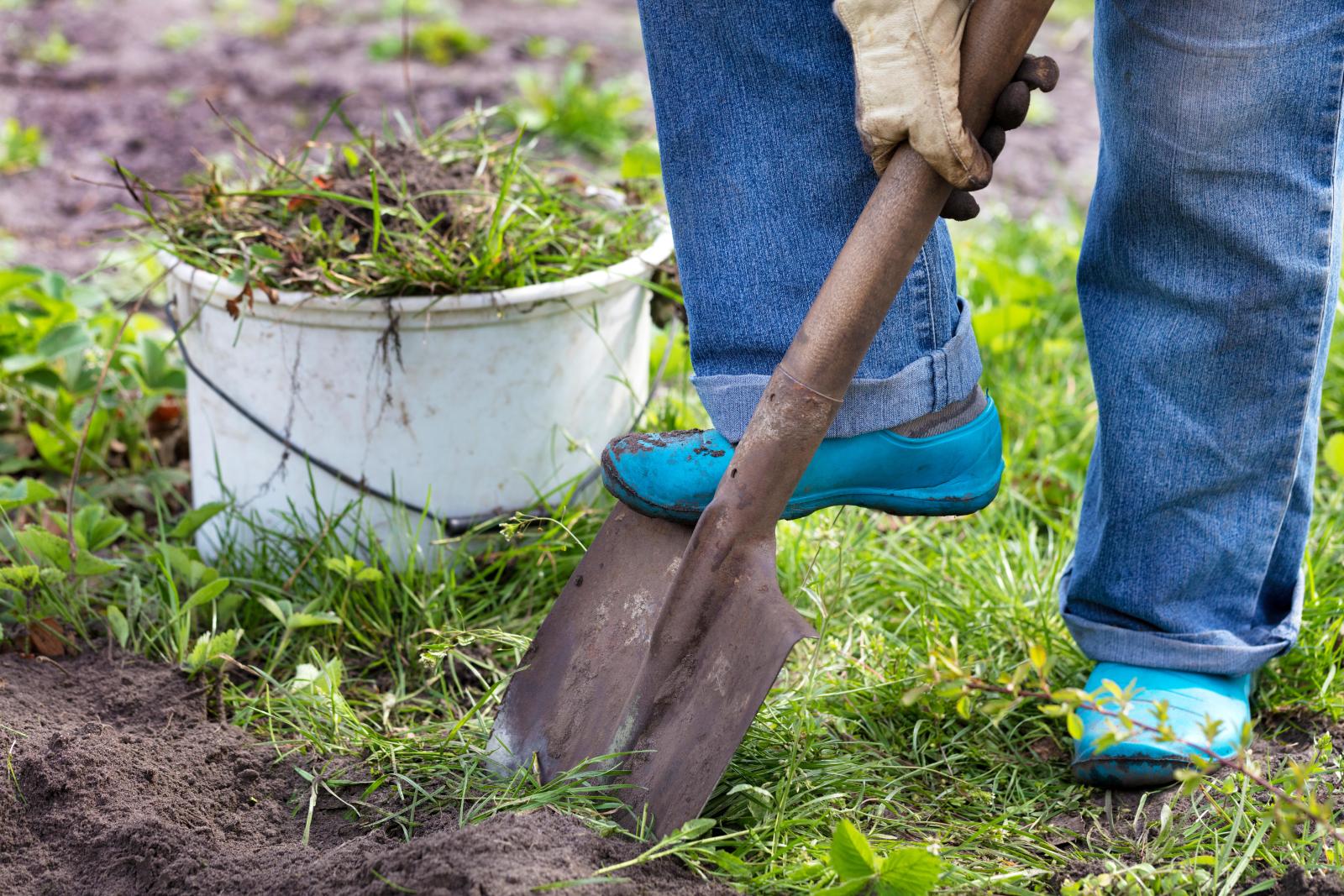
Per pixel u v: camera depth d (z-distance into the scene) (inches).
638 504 64.2
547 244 88.9
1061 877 58.8
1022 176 165.5
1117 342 65.1
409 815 62.5
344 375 80.2
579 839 56.3
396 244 83.2
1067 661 75.9
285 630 80.7
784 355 61.9
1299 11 56.0
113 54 210.2
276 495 84.9
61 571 76.7
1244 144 58.2
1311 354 62.4
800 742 66.8
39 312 111.0
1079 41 218.7
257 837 61.4
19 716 67.9
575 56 207.6
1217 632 67.3
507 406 82.6
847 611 80.9
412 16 231.0
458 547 84.3
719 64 60.5
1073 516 92.2
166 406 108.7
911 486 65.1
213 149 172.7
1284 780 61.3
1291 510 69.2
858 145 60.2
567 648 65.8
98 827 60.1
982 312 111.6
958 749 70.4
